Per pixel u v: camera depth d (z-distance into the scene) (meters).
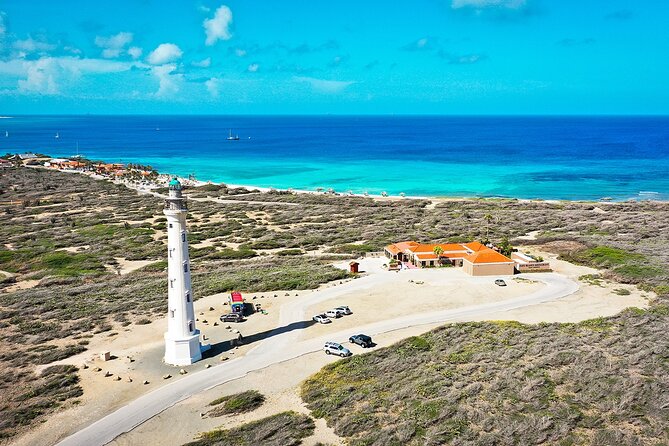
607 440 29.84
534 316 53.22
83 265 78.75
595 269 70.94
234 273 71.44
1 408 36.84
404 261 76.62
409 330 50.16
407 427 31.91
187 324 43.62
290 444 31.00
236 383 40.12
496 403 34.41
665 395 34.41
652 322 49.00
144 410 36.41
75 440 33.06
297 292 62.62
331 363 42.88
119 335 49.78
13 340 49.00
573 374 37.88
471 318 53.09
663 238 87.81
